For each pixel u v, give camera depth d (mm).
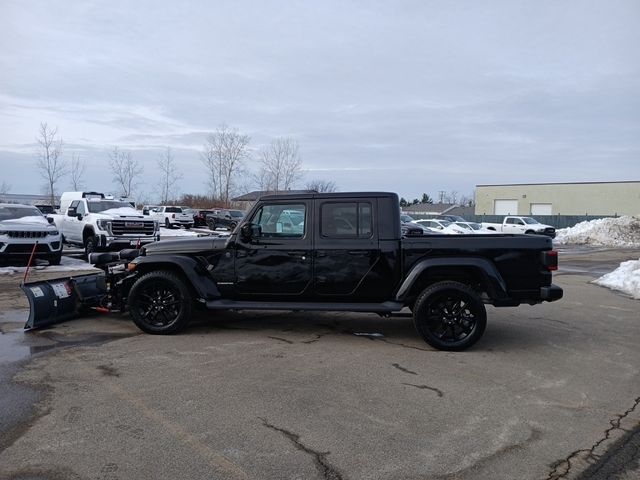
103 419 4184
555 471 3477
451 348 6359
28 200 57219
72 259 17047
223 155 53875
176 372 5387
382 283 6613
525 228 37781
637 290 11695
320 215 6754
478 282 6621
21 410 4344
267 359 5895
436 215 56781
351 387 5016
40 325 7277
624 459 3654
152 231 16703
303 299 6828
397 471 3438
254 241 6859
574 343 6938
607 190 58156
